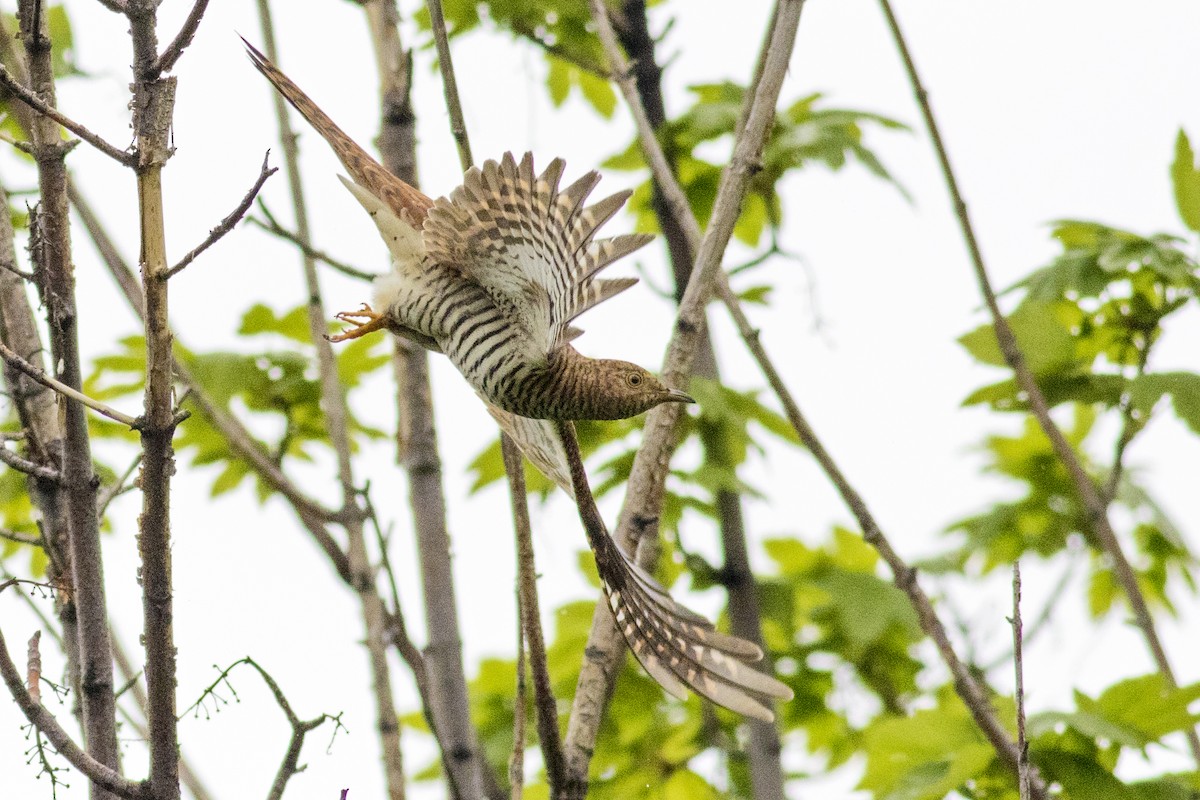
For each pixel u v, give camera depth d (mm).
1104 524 11359
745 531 13016
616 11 14555
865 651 14383
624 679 13805
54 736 7184
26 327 9258
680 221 10516
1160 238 12984
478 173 8602
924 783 10828
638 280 10117
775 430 13266
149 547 7395
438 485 11117
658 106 14352
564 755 8828
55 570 8688
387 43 11641
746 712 9828
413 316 9750
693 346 9820
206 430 12656
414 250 9625
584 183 8430
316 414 13164
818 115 13648
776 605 14180
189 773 8977
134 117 7105
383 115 11523
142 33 7098
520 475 8766
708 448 12984
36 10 7930
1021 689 7672
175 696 7438
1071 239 13461
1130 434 12023
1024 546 14562
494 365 9664
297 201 11547
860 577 14477
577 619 13672
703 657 10086
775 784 11797
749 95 10844
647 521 9875
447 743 10617
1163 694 10789
